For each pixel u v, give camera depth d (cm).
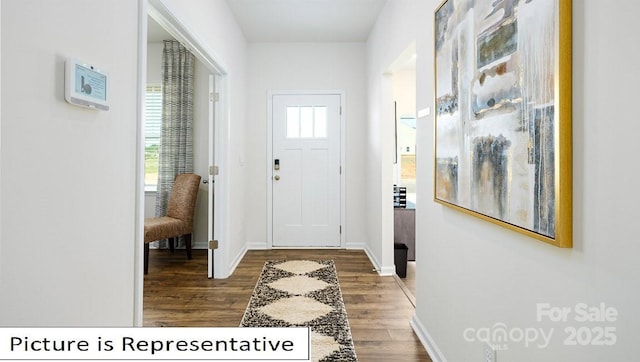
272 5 343
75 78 114
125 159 150
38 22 101
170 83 436
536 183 104
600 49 84
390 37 314
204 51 263
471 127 148
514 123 116
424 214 220
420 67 229
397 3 288
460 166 160
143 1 161
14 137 94
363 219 456
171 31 221
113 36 139
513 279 121
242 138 414
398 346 212
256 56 450
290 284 319
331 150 455
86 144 124
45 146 105
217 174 339
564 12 92
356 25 394
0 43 89
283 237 458
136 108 159
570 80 92
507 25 120
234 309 263
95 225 129
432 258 205
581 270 90
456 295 170
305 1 335
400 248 349
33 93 100
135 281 159
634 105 75
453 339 173
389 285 317
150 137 450
